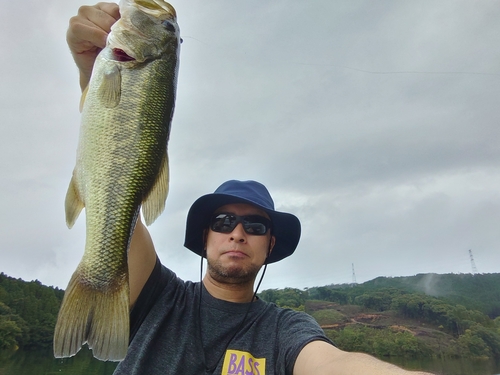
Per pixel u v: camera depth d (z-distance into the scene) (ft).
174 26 2.40
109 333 1.83
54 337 1.73
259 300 2.79
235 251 2.67
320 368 1.91
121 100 2.12
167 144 2.27
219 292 2.67
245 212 2.83
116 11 2.37
